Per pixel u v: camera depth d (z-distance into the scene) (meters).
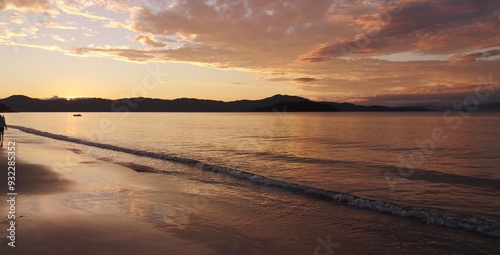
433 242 6.55
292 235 6.88
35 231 6.36
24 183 10.87
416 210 8.48
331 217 8.12
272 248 6.18
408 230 7.22
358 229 7.28
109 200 9.16
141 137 35.34
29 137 32.47
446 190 11.34
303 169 15.71
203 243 6.28
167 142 29.59
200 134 40.12
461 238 6.75
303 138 34.09
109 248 5.79
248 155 20.83
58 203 8.50
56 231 6.41
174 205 8.95
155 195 10.02
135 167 15.21
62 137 31.55
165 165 15.94
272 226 7.42
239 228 7.24
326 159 19.23
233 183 12.00
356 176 13.93
